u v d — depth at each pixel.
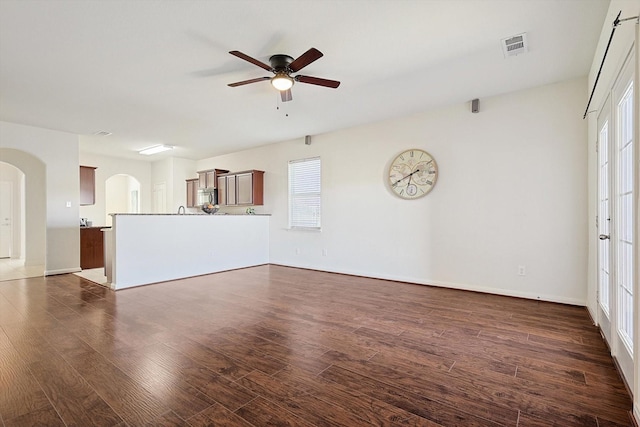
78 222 5.79
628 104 2.13
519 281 3.99
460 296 4.09
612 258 2.33
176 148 7.14
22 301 3.88
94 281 5.00
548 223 3.81
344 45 2.85
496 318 3.24
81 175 6.61
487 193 4.20
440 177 4.56
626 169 2.16
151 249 4.89
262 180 6.97
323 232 5.89
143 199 8.75
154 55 2.99
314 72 3.39
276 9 2.34
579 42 2.82
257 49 2.90
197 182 8.16
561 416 1.70
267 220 6.80
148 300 3.92
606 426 1.62
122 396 1.88
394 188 4.98
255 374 2.14
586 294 3.59
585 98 3.57
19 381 2.04
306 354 2.44
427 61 3.16
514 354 2.43
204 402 1.83
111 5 2.28
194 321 3.16
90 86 3.68
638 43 1.70
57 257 5.56
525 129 3.92
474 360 2.33
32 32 2.60
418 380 2.06
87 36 2.67
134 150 7.35
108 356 2.39
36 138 5.30
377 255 5.21
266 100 4.18
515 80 3.64
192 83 3.62
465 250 4.38
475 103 4.18
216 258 5.81
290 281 5.02
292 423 1.65
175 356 2.39
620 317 2.25
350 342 2.65
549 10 2.37
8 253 7.77
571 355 2.41
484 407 1.78
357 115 4.84
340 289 4.48
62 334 2.81
